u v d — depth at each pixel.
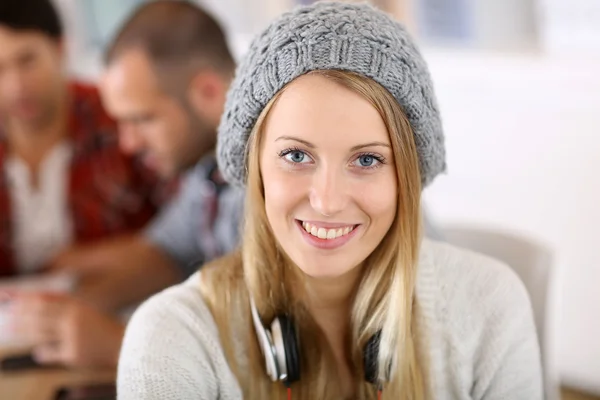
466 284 0.95
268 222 0.88
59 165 1.96
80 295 1.64
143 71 1.75
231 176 0.92
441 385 0.94
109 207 2.01
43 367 1.29
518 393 0.94
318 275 0.81
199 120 1.79
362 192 0.77
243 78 0.81
